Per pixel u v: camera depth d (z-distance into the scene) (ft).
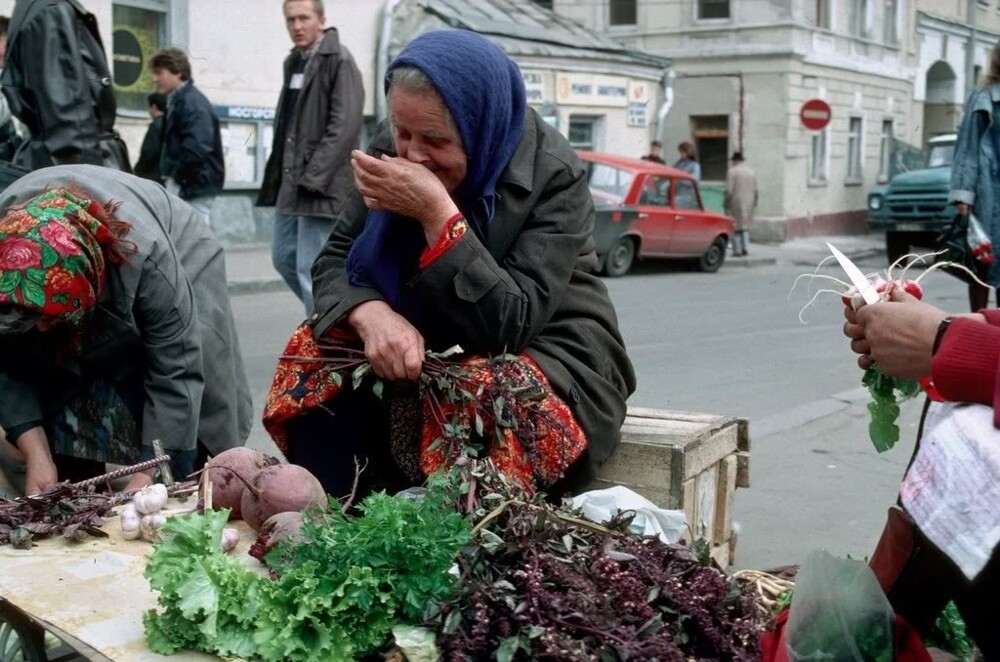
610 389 9.96
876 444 7.05
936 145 62.34
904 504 5.53
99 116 17.79
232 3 50.55
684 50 85.92
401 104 8.95
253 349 27.71
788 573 9.18
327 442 10.11
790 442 19.04
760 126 84.02
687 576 7.20
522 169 9.58
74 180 10.69
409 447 9.96
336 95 21.89
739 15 83.61
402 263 9.65
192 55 49.19
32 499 8.61
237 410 12.81
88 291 9.88
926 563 6.25
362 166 8.94
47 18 16.74
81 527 8.46
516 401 9.18
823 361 27.40
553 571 6.75
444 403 9.38
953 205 22.44
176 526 7.05
